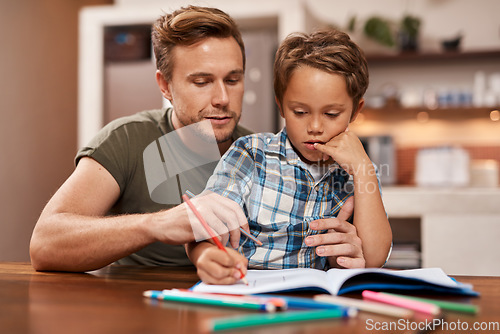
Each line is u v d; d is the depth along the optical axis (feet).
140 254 4.31
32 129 10.61
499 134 11.46
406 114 11.66
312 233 3.65
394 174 11.19
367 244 3.44
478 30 11.41
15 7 10.10
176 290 2.40
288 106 3.58
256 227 3.66
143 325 1.87
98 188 3.89
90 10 10.11
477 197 8.15
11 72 9.96
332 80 3.40
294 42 3.77
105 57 10.64
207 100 3.83
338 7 11.85
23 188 10.28
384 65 11.75
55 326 1.86
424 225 8.29
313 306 2.11
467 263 8.16
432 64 11.56
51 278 2.96
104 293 2.47
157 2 11.67
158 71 4.23
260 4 9.43
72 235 3.18
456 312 2.14
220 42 3.83
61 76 11.78
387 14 11.71
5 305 2.20
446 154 10.40
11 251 9.84
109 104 10.66
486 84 11.37
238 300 2.15
